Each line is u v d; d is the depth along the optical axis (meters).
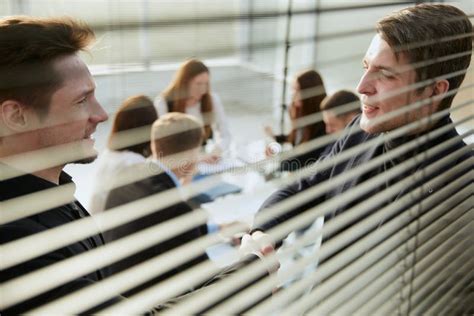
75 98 0.72
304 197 0.91
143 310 0.59
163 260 0.64
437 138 1.08
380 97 1.00
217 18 1.14
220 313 0.65
